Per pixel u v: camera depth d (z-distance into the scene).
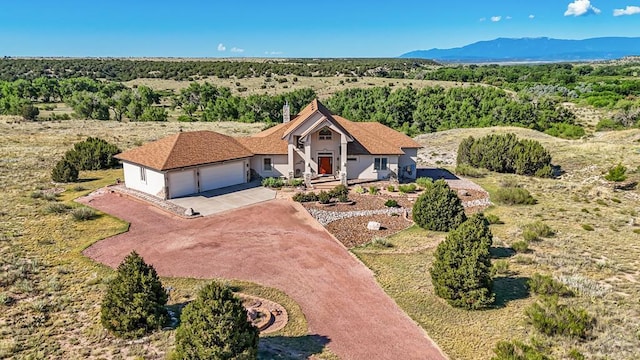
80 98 100.38
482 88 94.94
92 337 15.03
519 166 46.38
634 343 14.39
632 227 28.23
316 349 14.94
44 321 16.05
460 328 16.39
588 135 70.31
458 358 14.52
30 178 39.25
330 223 28.72
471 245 18.14
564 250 23.70
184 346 12.53
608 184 41.19
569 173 46.53
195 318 12.62
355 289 19.59
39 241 24.33
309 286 19.86
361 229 27.77
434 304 18.20
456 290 17.92
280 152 39.62
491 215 29.55
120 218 29.02
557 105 96.56
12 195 33.41
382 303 18.33
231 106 95.94
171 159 33.31
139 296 15.20
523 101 89.56
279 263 22.38
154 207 31.50
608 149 52.78
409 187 36.66
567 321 15.47
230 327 12.53
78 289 18.84
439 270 18.45
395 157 40.22
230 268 21.67
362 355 14.65
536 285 18.62
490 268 17.98
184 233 26.45
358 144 40.56
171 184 33.16
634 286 19.06
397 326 16.55
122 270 15.84
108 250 23.61
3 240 24.08
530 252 23.52
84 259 22.27
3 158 46.91
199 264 22.09
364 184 39.19
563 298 17.92
